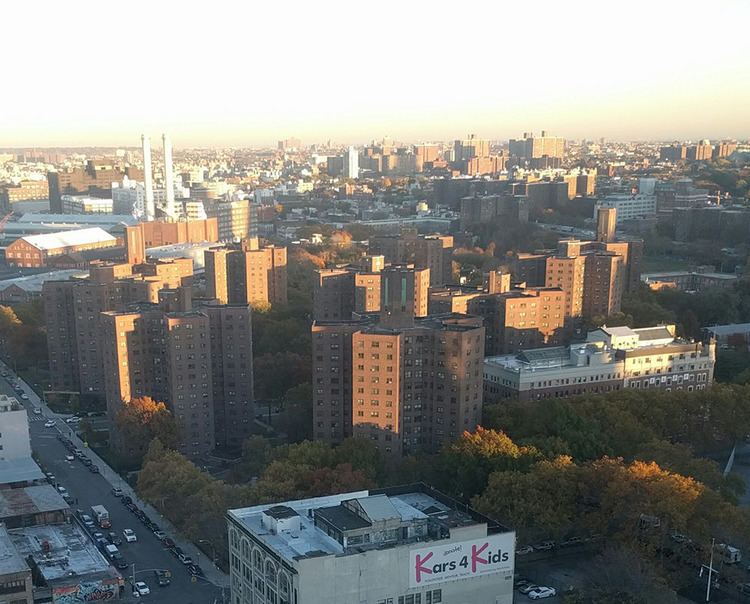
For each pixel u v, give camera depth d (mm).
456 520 172625
